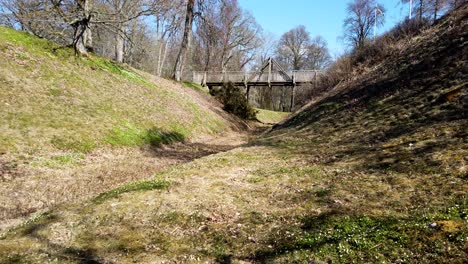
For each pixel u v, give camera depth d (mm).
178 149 18422
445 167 8133
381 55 27391
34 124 13953
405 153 9836
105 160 13883
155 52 62531
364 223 6254
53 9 20875
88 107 17516
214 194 9047
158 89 26453
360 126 14711
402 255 5027
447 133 10273
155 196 8945
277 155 13414
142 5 23594
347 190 8219
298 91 41750
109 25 23391
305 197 8266
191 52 59281
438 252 4898
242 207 8117
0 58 17172
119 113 18719
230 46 58906
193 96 32406
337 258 5293
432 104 13289
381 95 17625
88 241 6625
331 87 30547
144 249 6270
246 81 41812
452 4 27031
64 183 11047
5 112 13836
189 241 6559
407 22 29016
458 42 17656
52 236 6840
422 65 18172
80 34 22453
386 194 7520
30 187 10266
